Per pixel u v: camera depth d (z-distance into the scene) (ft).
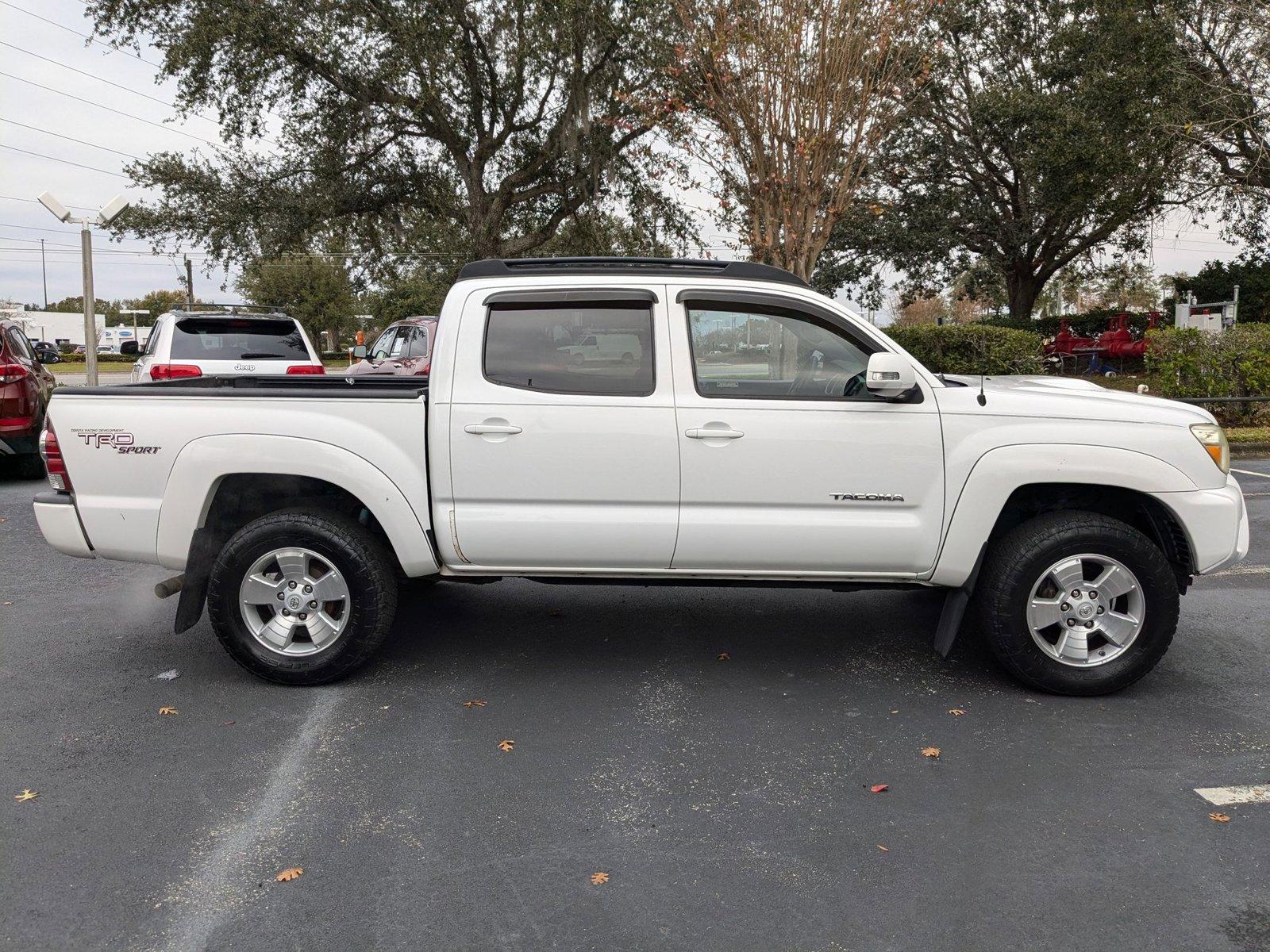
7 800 11.13
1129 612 14.25
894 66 41.16
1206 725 13.39
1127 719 13.62
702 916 8.97
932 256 89.30
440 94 73.46
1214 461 14.10
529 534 14.16
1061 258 96.27
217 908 9.07
